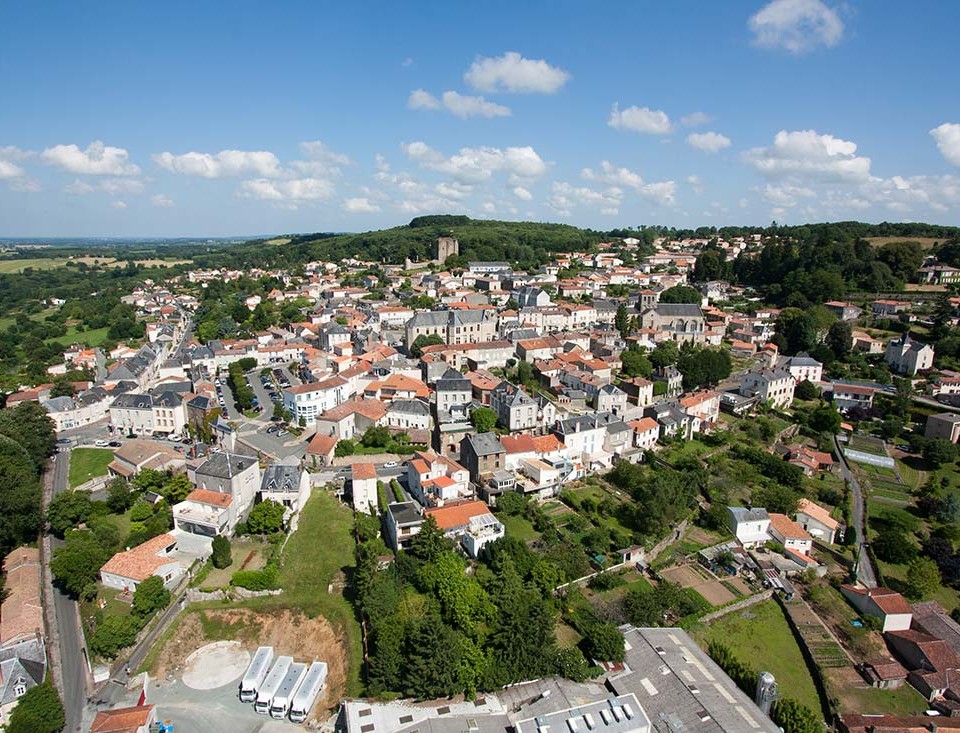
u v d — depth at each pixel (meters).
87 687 101.50
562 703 92.19
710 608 118.06
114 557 125.88
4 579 125.62
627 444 180.62
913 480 176.25
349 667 104.56
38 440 181.62
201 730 94.38
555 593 119.25
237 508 144.50
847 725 94.31
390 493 152.88
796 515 152.25
